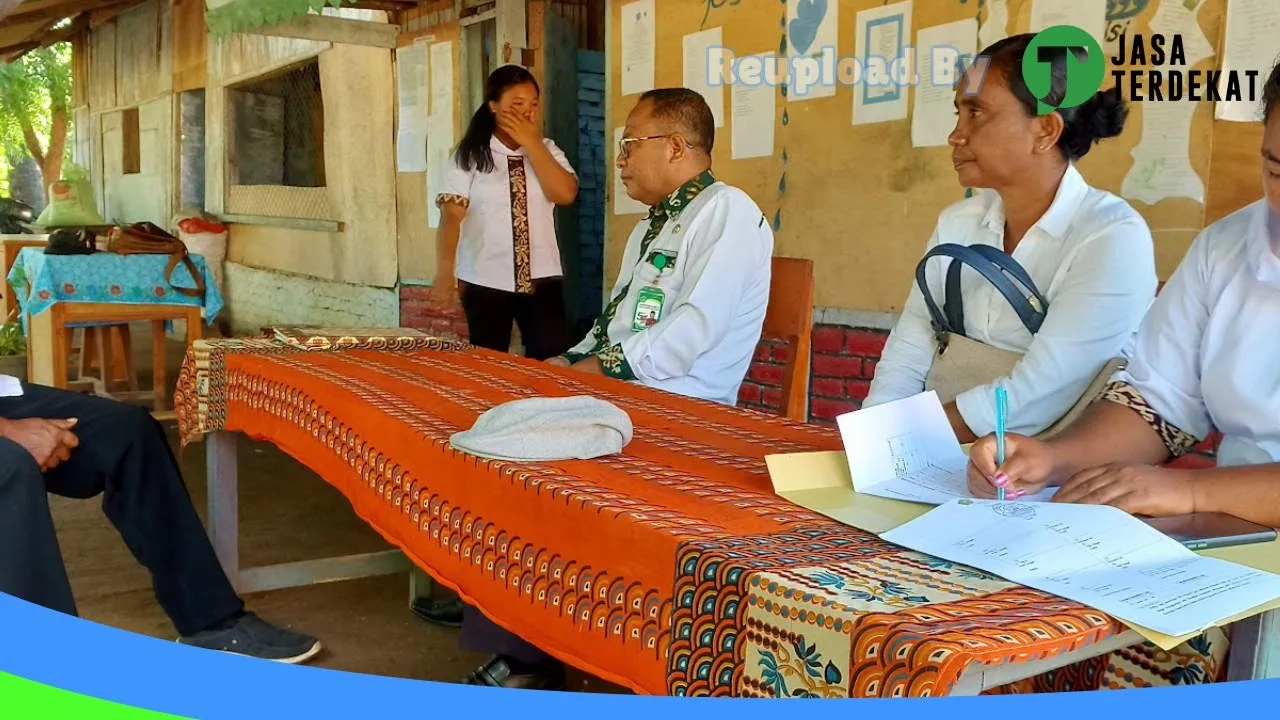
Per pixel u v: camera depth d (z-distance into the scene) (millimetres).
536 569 1355
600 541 1223
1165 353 1521
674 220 2752
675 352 2613
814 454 1392
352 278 8133
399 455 1770
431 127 6973
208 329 10328
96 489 2551
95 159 14062
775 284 2777
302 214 8875
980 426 1798
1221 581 933
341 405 2051
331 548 3592
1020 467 1286
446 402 2020
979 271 1834
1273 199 1280
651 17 4863
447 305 7043
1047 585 941
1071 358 1752
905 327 2123
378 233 7750
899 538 1104
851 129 3953
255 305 9961
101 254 5824
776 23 4227
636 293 2781
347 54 7867
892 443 1396
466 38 6512
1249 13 2760
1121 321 1752
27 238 8500
